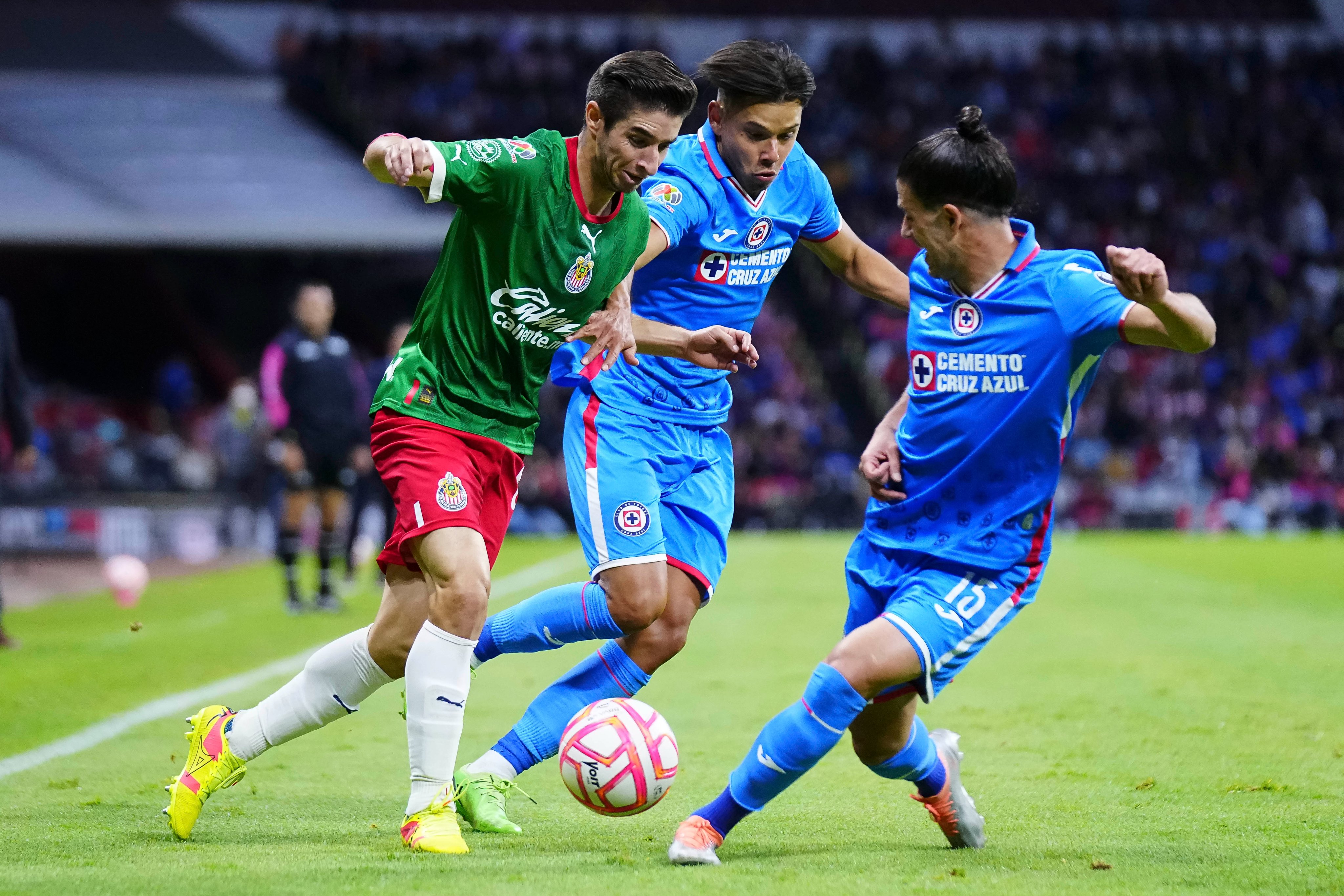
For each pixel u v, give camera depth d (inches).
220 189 3430.1
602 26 4790.8
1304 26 4869.6
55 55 4160.9
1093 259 553.3
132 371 3848.4
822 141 4384.8
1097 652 1240.8
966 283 557.3
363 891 492.4
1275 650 1255.5
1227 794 686.5
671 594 669.9
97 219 3085.6
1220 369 3782.0
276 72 4500.5
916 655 534.0
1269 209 4365.2
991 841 591.2
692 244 674.8
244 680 1087.6
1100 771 746.8
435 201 553.0
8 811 657.6
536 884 504.7
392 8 4744.1
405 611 609.0
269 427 2704.2
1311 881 515.2
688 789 713.6
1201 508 3395.7
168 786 643.5
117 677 1096.2
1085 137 4525.1
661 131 563.2
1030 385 545.3
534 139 576.1
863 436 3853.3
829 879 515.8
